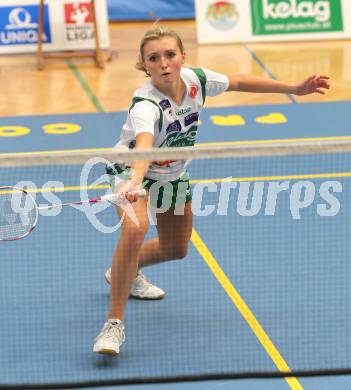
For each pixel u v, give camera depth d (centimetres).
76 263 1523
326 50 3272
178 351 1241
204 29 3397
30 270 1495
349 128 2391
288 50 3284
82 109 2608
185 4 3828
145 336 1285
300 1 3409
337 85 2820
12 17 3231
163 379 1161
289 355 1221
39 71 3052
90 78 2955
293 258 1532
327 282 1437
